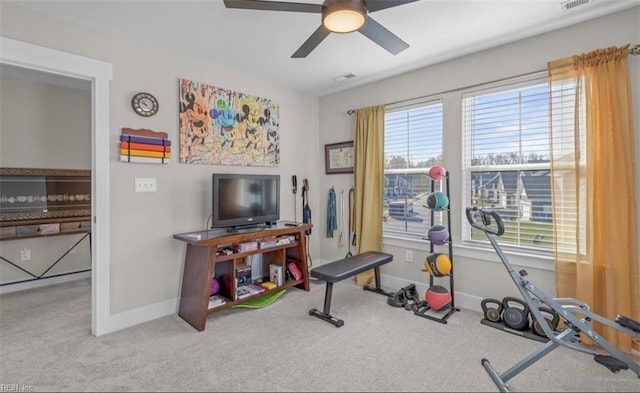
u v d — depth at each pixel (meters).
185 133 3.00
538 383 1.88
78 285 3.76
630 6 2.17
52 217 3.77
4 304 3.13
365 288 3.55
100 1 2.11
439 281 3.23
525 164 2.72
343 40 2.70
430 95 3.26
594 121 2.25
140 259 2.73
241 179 3.17
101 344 2.34
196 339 2.43
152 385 1.87
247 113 3.52
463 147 3.05
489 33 2.57
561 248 2.44
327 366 2.06
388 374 1.97
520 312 2.49
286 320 2.76
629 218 2.16
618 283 2.15
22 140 3.60
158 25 2.44
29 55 2.18
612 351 1.78
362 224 3.74
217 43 2.76
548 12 2.27
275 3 1.73
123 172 2.62
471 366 2.06
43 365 2.06
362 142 3.75
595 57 2.26
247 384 1.88
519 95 2.74
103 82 2.51
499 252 2.11
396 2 1.75
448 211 2.98
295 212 4.10
